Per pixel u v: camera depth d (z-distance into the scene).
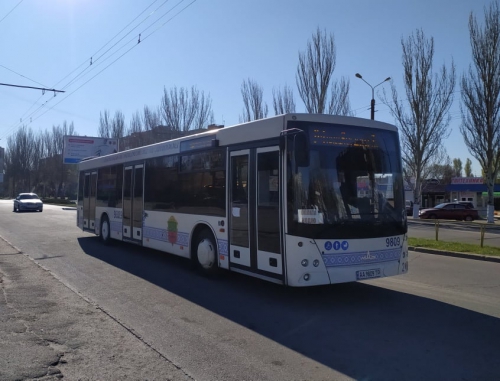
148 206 11.47
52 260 11.36
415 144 35.34
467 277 9.70
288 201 6.77
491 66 30.81
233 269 8.12
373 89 26.27
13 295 7.54
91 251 13.04
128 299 7.38
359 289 8.30
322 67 32.22
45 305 6.91
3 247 13.80
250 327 5.92
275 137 7.20
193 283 8.66
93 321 6.11
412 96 35.06
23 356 4.80
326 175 6.88
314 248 6.62
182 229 9.89
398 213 7.48
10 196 94.81
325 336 5.57
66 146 48.41
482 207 53.38
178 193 10.10
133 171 12.42
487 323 6.18
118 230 13.27
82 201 16.56
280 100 35.25
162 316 6.39
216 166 8.75
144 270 10.02
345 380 4.27
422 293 8.04
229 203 8.28
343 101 32.91
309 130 6.95
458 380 4.28
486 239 18.42
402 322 6.20
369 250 7.04
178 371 4.44
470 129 32.03
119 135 53.59
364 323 6.14
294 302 7.27
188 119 38.47
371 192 7.23
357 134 7.27
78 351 4.97
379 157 7.41
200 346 5.18
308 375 4.38
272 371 4.46
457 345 5.27
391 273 7.27
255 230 7.54
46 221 25.19
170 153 10.53
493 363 4.71
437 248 14.02
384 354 4.96
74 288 8.16
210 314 6.52
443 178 65.38
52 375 4.32
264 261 7.30
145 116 42.25
